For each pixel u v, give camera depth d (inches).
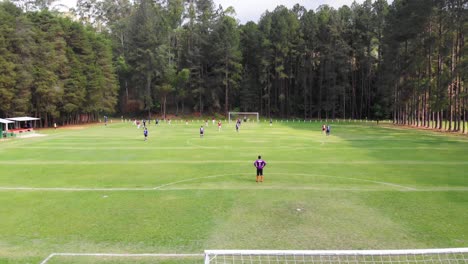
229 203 743.7
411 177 992.9
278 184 916.6
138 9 4635.8
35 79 2883.9
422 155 1396.4
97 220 641.6
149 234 572.7
